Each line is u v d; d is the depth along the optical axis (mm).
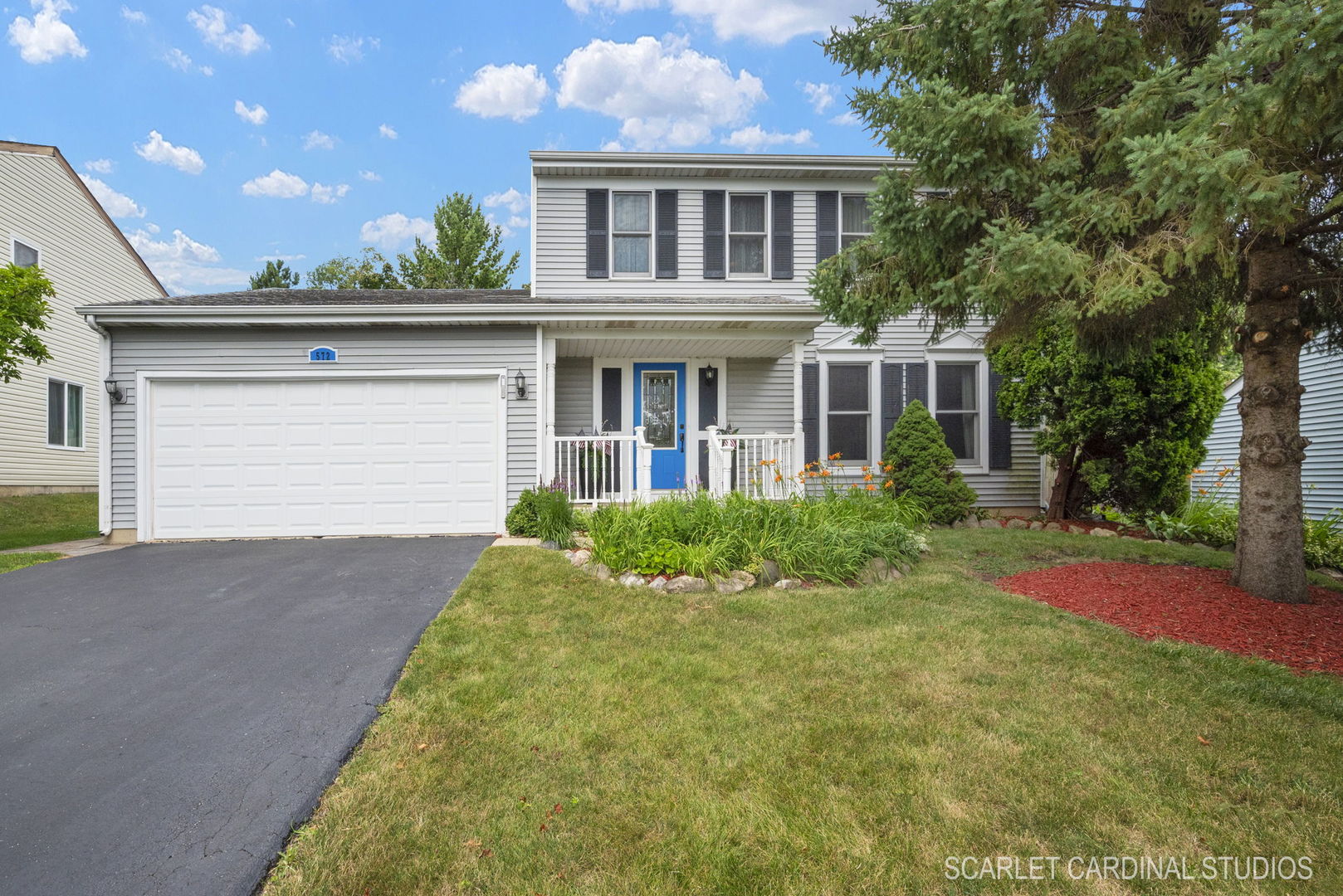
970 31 5242
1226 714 3338
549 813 2549
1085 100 5539
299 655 4262
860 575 6039
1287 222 3773
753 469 10883
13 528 11602
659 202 10922
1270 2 4168
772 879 2199
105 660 4203
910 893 2141
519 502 8680
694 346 10203
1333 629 4547
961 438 11336
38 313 9539
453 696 3576
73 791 2744
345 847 2350
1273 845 2352
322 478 8852
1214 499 10117
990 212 5367
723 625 4777
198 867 2275
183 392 8750
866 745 3059
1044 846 2355
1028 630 4621
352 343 8883
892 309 6246
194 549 7910
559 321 8828
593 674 3867
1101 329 6523
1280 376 5246
